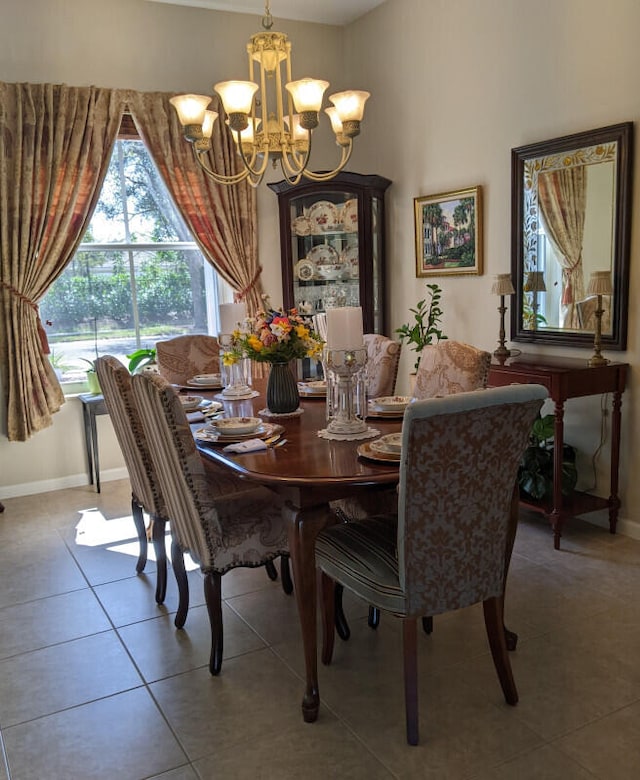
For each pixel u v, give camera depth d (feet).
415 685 6.36
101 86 14.24
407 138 15.17
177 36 14.89
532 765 6.09
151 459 9.07
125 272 15.60
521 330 12.57
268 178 16.21
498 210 12.99
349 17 16.24
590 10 10.76
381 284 16.17
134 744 6.61
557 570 10.00
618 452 10.93
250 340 9.06
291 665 7.89
